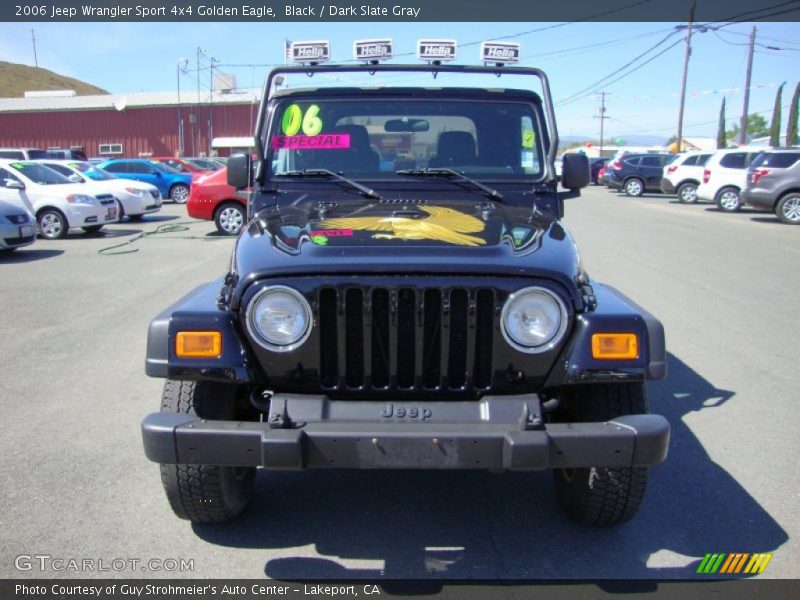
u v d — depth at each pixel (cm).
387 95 390
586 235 1388
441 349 270
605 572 291
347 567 296
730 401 486
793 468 385
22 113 4431
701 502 349
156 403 478
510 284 267
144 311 730
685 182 2373
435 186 384
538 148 392
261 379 274
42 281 891
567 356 268
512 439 248
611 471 293
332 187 383
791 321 700
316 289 266
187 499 299
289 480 377
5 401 480
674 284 875
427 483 373
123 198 1641
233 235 1385
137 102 4400
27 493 352
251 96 4325
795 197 1622
